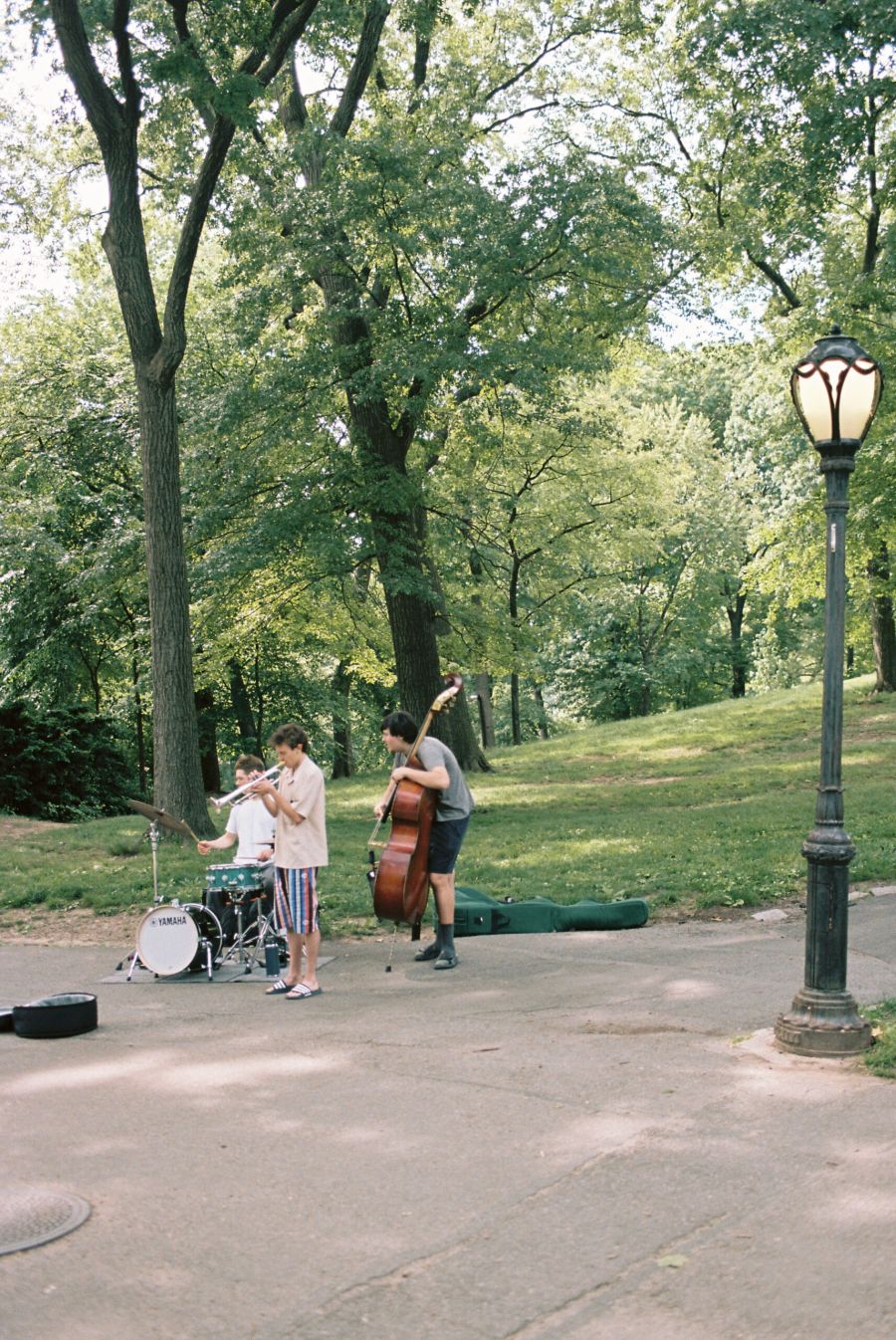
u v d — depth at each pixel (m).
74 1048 6.57
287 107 20.38
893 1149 4.55
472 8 17.84
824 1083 5.37
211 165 14.75
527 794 22.70
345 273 17.66
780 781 21.80
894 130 24.45
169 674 15.35
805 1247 3.80
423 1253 3.84
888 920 9.41
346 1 16.05
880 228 24.83
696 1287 3.58
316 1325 3.43
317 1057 6.16
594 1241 3.88
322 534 18.30
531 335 18.61
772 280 25.81
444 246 17.06
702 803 19.97
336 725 38.16
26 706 25.00
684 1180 4.34
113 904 11.77
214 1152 4.79
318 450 19.55
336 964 8.86
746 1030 6.36
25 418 25.17
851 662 49.78
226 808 22.78
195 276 25.50
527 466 27.55
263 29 14.05
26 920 11.34
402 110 21.31
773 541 30.19
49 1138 5.01
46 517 25.59
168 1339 3.36
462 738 27.59
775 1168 4.42
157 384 15.23
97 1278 3.72
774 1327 3.36
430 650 20.20
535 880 11.91
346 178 17.05
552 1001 7.25
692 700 50.59
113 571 21.55
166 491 15.31
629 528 31.05
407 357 16.50
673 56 22.56
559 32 22.44
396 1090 5.52
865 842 13.27
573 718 50.38
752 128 20.08
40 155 18.20
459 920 9.84
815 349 6.04
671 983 7.58
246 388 18.20
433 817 8.46
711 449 42.09
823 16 18.23
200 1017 7.25
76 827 18.94
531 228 17.09
